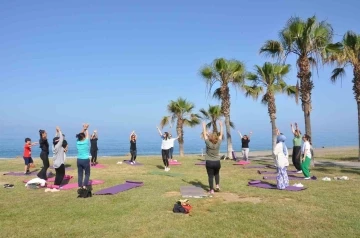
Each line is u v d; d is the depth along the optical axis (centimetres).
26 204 856
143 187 1110
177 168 1777
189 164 2023
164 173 1512
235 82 2375
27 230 646
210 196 945
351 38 1967
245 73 2333
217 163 992
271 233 625
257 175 1423
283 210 771
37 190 1062
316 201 859
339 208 788
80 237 606
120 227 657
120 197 935
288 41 1750
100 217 732
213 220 703
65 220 712
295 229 646
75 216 741
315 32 1694
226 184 1160
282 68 2153
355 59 1972
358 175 1385
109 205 840
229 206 820
